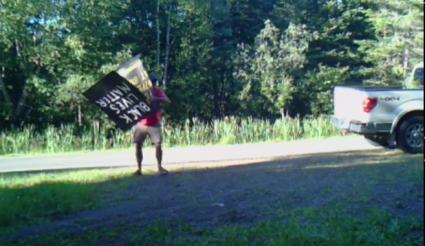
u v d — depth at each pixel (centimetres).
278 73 2664
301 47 2703
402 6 2455
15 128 2284
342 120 1177
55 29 2314
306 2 2956
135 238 535
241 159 1216
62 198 729
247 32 2991
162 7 2706
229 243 493
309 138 2023
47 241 546
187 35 2680
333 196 650
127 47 2511
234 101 2680
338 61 2938
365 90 1109
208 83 2717
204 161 1204
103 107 865
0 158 1648
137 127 962
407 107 1100
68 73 2352
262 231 518
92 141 2098
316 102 2728
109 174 990
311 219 553
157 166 1030
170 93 2636
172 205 679
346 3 3011
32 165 1366
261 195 692
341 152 1202
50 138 2036
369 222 519
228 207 641
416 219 514
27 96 2358
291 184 752
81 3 2352
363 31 2998
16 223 638
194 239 517
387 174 771
